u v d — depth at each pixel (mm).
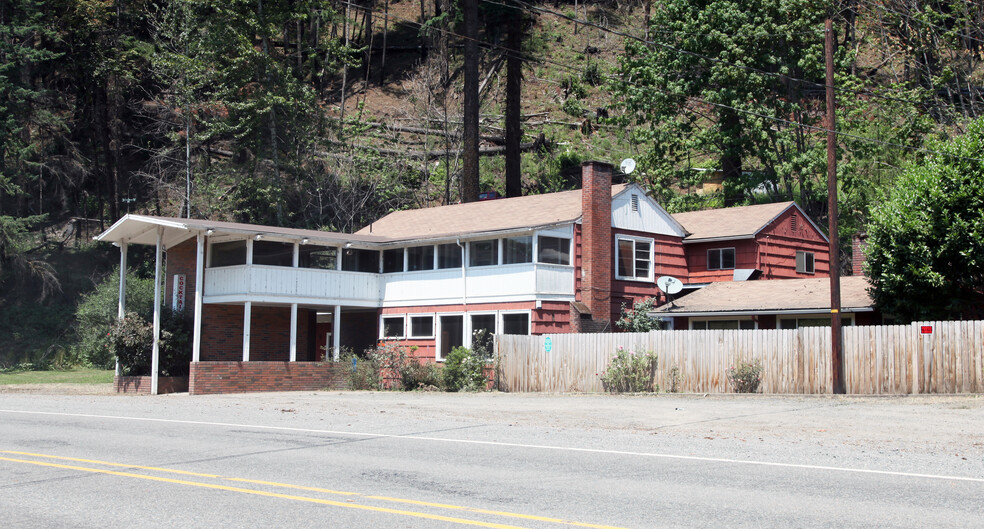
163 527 7684
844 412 18047
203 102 49312
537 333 29094
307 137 48969
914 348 22031
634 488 9500
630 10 75250
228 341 32188
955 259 24656
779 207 35719
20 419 17641
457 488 9531
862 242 33375
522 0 63938
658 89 42906
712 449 12695
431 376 29562
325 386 30891
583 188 31734
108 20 53969
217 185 47469
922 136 39594
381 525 7719
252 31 47188
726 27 40031
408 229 36156
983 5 39156
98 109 54031
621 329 32188
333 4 69250
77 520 7984
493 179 54500
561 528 7586
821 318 29188
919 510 8273
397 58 71375
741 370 24344
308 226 48938
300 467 11039
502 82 65312
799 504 8586
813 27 39750
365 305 33156
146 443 13508
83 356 44094
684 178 44656
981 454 12023
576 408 20109
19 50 46000
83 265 50688
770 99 40938
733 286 32469
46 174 54156
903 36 42406
